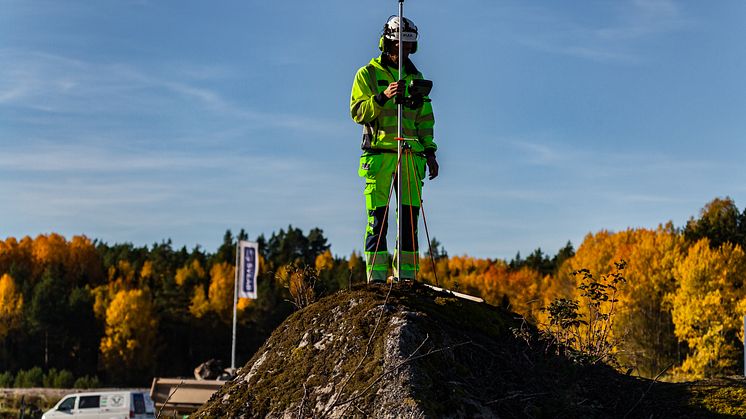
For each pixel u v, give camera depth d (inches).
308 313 259.1
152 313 3789.4
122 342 3570.4
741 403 238.4
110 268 5088.6
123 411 1182.3
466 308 257.4
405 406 209.5
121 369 3548.2
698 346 1781.5
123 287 4126.5
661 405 243.4
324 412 221.6
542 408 229.1
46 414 1178.6
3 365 3540.8
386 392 215.0
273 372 247.1
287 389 237.3
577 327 270.1
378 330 234.7
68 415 1176.2
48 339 3614.7
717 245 2466.8
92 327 3769.7
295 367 242.8
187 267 4950.8
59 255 5059.1
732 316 1811.0
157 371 3671.3
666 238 2059.5
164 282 4160.9
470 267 4291.3
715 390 246.1
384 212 286.2
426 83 278.8
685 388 250.7
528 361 245.8
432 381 217.5
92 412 1181.1
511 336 257.0
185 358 3914.9
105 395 1190.3
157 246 5561.0
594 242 2319.1
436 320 243.4
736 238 2516.0
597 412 237.8
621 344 272.5
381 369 221.1
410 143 289.4
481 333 252.8
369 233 289.0
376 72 291.0
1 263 4835.1
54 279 3937.0
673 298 1898.4
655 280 1951.3
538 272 3732.8
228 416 240.7
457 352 233.9
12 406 1765.5
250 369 256.8
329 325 249.8
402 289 262.8
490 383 230.7
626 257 2023.9
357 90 289.0
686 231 2581.2
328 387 229.3
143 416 1192.2
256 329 3432.6
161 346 3683.6
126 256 5580.7
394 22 290.2
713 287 1847.9
